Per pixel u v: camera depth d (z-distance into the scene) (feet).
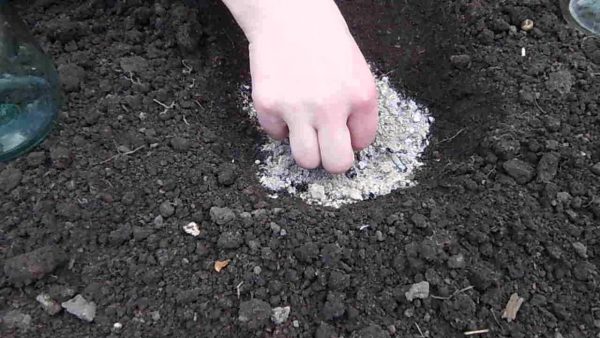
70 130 0.92
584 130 0.92
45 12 1.06
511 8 1.06
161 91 0.99
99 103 0.96
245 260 0.82
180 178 0.90
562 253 0.83
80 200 0.86
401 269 0.82
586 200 0.86
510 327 0.78
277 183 0.94
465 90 1.01
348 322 0.78
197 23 1.05
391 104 1.05
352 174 0.95
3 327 0.77
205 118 1.00
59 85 0.95
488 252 0.83
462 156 0.95
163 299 0.79
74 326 0.78
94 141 0.92
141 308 0.79
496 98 0.97
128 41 1.04
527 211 0.85
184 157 0.92
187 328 0.78
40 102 0.92
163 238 0.84
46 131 0.92
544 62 0.99
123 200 0.86
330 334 0.77
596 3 1.03
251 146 1.00
